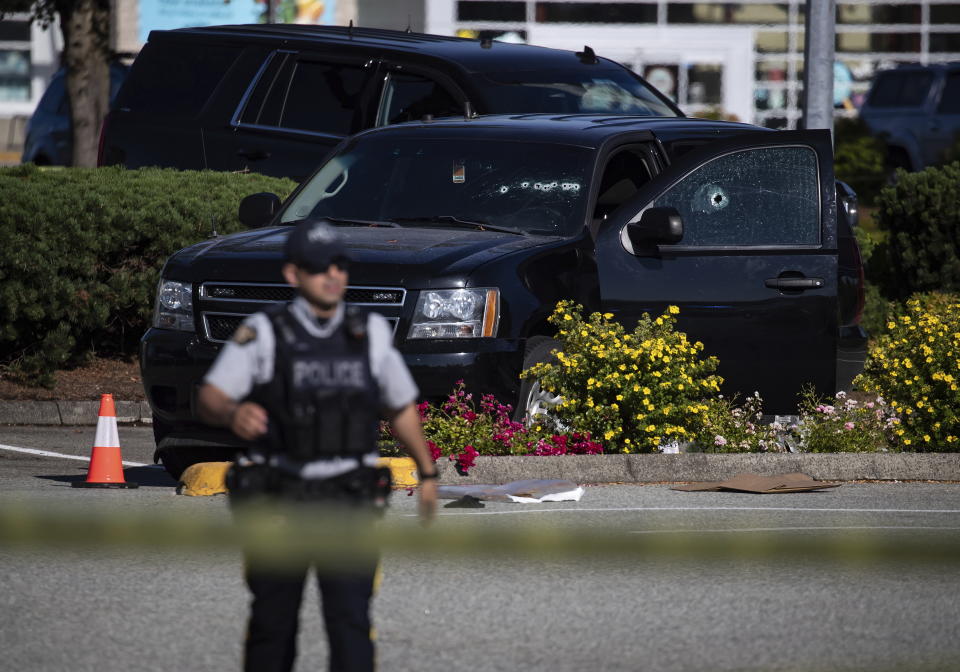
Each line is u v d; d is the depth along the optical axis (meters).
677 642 23.36
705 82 118.25
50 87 96.81
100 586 26.16
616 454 37.41
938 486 37.59
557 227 38.34
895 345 40.81
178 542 29.47
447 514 32.66
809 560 28.72
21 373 51.44
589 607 25.25
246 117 57.78
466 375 34.81
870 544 30.11
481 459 35.56
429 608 25.08
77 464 40.53
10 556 28.23
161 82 59.88
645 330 37.78
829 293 39.44
